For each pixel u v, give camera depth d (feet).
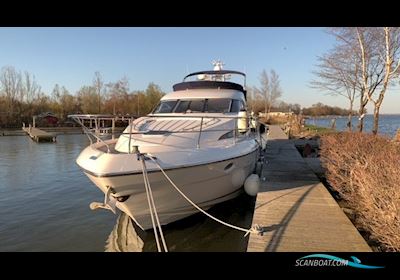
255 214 17.57
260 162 30.66
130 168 15.65
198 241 20.04
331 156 26.32
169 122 22.34
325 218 16.90
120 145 19.52
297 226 15.87
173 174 17.06
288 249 13.51
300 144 53.11
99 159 16.07
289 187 23.21
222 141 21.36
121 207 18.29
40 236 21.77
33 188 36.45
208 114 24.25
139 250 19.19
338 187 22.13
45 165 53.78
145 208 18.24
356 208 18.90
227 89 27.78
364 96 50.60
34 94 194.39
